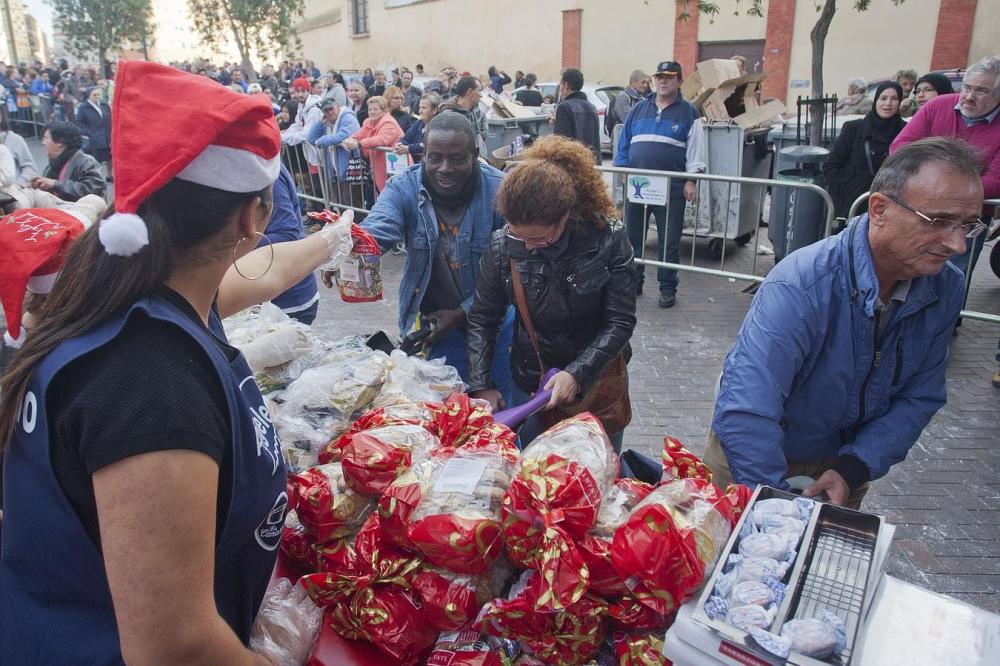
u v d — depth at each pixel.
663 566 1.19
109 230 0.90
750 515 1.37
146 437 0.89
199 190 0.96
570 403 2.54
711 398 4.62
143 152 0.91
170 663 0.93
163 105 0.93
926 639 1.17
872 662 1.13
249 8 33.91
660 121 6.17
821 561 1.25
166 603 0.90
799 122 7.20
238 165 0.97
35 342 0.98
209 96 0.95
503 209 2.26
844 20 15.39
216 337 1.17
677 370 5.02
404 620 1.33
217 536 1.03
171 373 0.93
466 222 3.01
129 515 0.88
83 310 0.97
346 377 1.96
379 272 2.40
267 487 1.11
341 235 2.13
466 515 1.31
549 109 11.55
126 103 0.93
